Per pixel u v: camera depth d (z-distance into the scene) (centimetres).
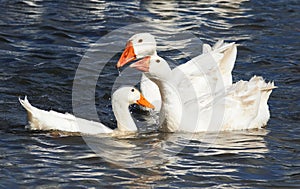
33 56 2052
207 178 1359
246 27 2370
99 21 2362
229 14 2469
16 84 1836
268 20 2434
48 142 1512
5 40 2180
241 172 1388
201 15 2445
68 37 2228
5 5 2478
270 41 2258
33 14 2408
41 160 1420
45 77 1897
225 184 1337
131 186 1323
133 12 2447
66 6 2492
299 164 1429
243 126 1609
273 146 1515
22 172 1365
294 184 1345
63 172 1371
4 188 1298
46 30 2277
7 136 1534
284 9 2542
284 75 1981
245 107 1614
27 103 1563
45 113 1571
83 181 1337
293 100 1791
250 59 2105
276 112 1712
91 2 2533
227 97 1616
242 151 1486
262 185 1337
